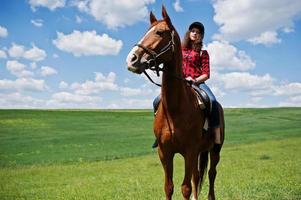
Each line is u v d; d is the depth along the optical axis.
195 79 7.52
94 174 17.34
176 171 17.69
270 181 12.08
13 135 41.16
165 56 6.25
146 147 32.12
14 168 21.45
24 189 13.45
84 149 30.98
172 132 6.57
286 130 45.97
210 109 7.23
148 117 64.19
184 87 6.67
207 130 7.26
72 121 56.06
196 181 7.76
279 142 31.11
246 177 13.51
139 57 5.96
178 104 6.54
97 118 61.06
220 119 7.89
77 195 11.16
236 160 20.08
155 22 6.42
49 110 70.88
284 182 11.73
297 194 9.67
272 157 21.05
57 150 30.38
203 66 7.55
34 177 16.89
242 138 38.00
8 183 15.09
